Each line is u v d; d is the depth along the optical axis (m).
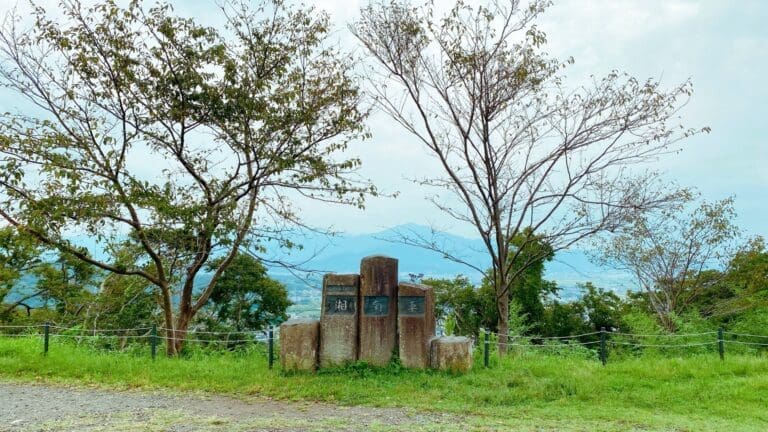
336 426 8.10
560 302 36.03
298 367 11.64
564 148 17.11
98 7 13.74
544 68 16.25
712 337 16.48
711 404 9.49
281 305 30.59
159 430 7.84
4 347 13.94
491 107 16.61
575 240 17.03
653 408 9.44
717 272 28.11
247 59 15.37
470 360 11.68
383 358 11.71
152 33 14.19
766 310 18.70
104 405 9.48
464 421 8.48
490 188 17.31
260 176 15.15
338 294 11.99
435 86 17.14
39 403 9.63
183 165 15.42
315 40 15.65
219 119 15.05
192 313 16.58
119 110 14.27
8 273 25.72
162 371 11.93
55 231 13.38
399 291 11.92
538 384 10.55
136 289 22.02
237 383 10.91
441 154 17.72
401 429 7.93
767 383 10.27
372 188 15.78
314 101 15.55
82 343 16.14
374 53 18.17
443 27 16.19
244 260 28.91
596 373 11.52
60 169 13.16
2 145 12.91
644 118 16.20
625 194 17.56
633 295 34.56
